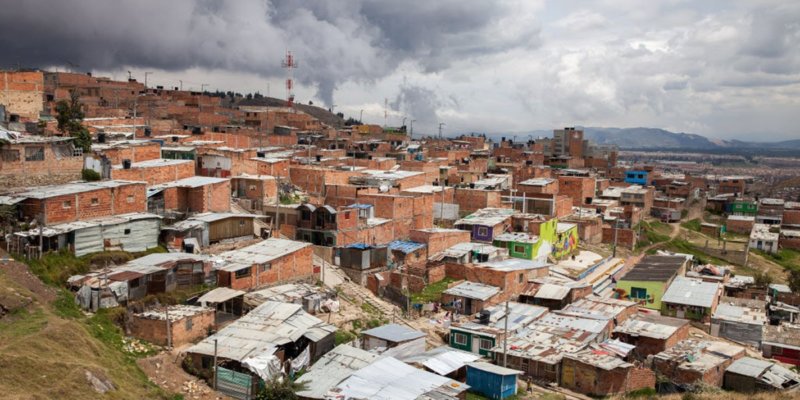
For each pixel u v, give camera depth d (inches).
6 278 1493.6
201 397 1393.9
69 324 1405.0
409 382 1517.0
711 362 1958.7
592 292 2576.3
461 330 1964.8
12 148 1918.1
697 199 5541.3
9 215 1684.3
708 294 2632.9
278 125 5649.6
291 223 2458.2
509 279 2342.5
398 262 2433.6
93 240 1779.0
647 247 3880.4
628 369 1777.8
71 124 2349.9
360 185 3129.9
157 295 1685.5
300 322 1667.1
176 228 1993.1
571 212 3814.0
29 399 1117.1
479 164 4608.8
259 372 1414.9
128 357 1445.6
